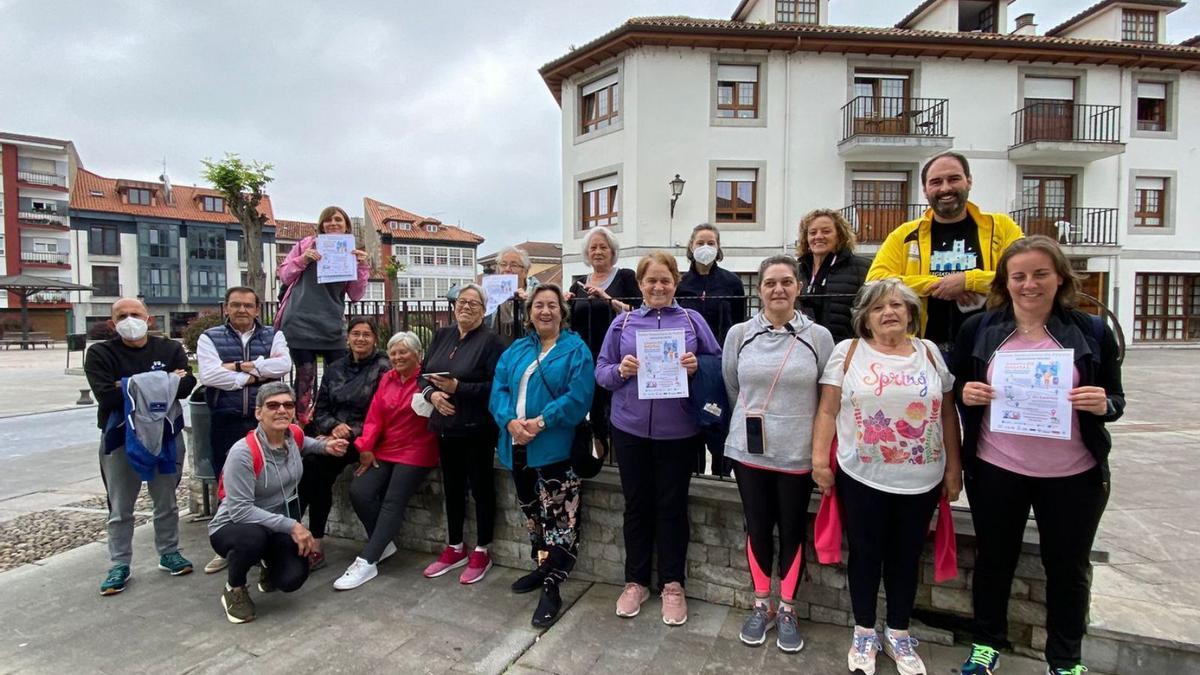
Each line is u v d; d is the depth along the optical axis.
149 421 3.43
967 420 2.49
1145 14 17.50
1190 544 3.31
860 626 2.57
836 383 2.62
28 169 36.78
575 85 16.52
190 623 3.11
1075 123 16.12
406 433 3.67
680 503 3.04
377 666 2.69
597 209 16.36
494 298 4.23
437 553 3.98
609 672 2.61
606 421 3.73
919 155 15.48
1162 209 16.84
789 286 2.70
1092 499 2.23
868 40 14.86
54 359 21.91
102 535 4.44
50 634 3.00
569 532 3.24
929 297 3.03
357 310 4.75
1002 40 15.17
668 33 14.45
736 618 3.03
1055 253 2.23
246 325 3.89
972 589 2.68
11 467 6.55
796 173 15.41
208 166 18.50
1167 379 10.52
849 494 2.56
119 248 37.75
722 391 2.90
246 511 3.14
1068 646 2.33
